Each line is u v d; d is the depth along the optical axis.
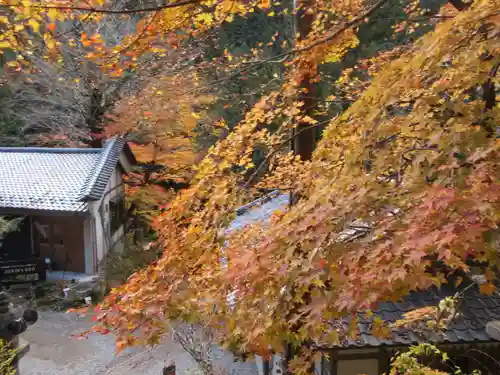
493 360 5.39
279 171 4.37
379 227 1.92
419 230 1.79
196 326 7.58
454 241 1.71
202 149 15.02
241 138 3.84
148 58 8.05
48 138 20.05
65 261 17.12
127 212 20.67
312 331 2.32
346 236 2.38
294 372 3.94
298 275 2.15
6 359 7.38
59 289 15.42
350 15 4.48
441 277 2.10
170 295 2.85
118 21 10.86
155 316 2.81
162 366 10.73
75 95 16.89
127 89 12.25
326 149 2.70
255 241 2.94
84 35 3.43
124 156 19.73
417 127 1.99
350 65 10.48
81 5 2.81
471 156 1.81
